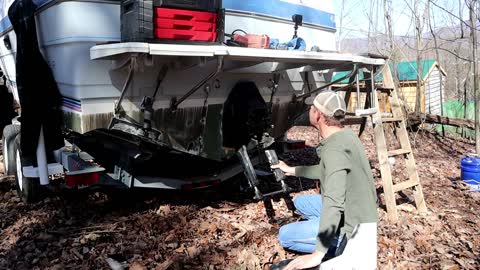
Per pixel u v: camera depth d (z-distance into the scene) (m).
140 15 3.40
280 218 4.68
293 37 5.08
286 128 5.49
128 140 4.39
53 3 3.81
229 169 5.04
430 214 5.02
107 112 3.85
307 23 5.43
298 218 4.62
